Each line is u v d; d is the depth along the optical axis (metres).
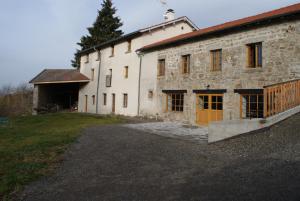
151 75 18.62
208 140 8.59
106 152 7.52
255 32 12.09
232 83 13.02
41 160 6.78
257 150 6.42
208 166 5.72
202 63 14.68
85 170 5.91
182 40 15.73
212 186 4.45
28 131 13.16
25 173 5.74
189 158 6.55
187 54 15.70
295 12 10.34
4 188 4.87
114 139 9.45
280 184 4.19
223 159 6.18
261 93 11.73
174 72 16.59
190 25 23.36
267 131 7.61
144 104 19.16
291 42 10.75
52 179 5.39
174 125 14.22
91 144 8.66
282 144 6.39
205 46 14.55
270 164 5.23
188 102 15.44
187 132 11.26
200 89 14.70
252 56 12.45
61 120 18.25
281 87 8.43
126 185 4.85
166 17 23.44
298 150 5.77
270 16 11.16
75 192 4.64
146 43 20.25
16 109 31.56
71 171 5.88
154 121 16.69
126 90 21.44
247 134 7.98
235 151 6.75
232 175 4.91
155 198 4.16
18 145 9.00
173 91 16.55
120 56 22.59
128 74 21.31
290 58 10.75
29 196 4.55
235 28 12.81
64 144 8.66
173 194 4.26
